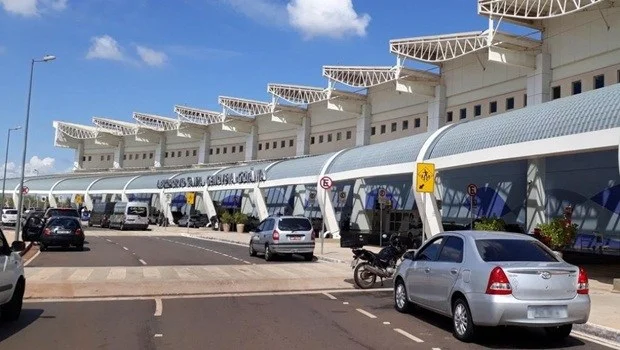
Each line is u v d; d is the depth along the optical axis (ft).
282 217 73.26
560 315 26.07
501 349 26.37
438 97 139.85
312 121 200.44
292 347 26.22
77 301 39.32
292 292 45.34
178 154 275.59
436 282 30.73
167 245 103.76
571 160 75.36
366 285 47.80
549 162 79.10
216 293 44.14
